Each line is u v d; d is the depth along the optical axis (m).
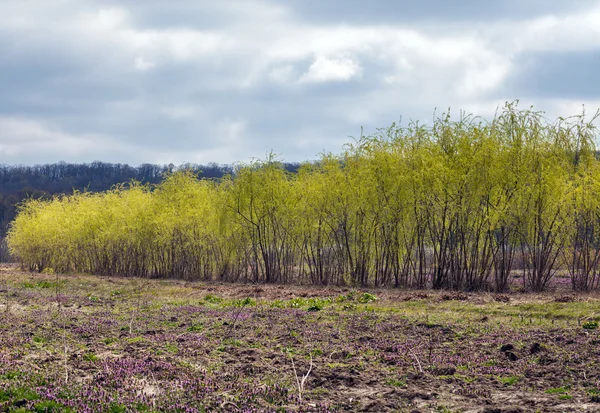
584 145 29.22
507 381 11.29
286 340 15.82
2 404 9.83
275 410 9.82
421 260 31.12
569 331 15.73
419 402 10.15
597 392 10.34
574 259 29.30
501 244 30.22
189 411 9.70
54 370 12.24
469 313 20.28
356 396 10.62
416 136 32.09
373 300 24.45
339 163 34.94
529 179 28.67
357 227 33.62
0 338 15.83
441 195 30.41
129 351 14.45
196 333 17.16
